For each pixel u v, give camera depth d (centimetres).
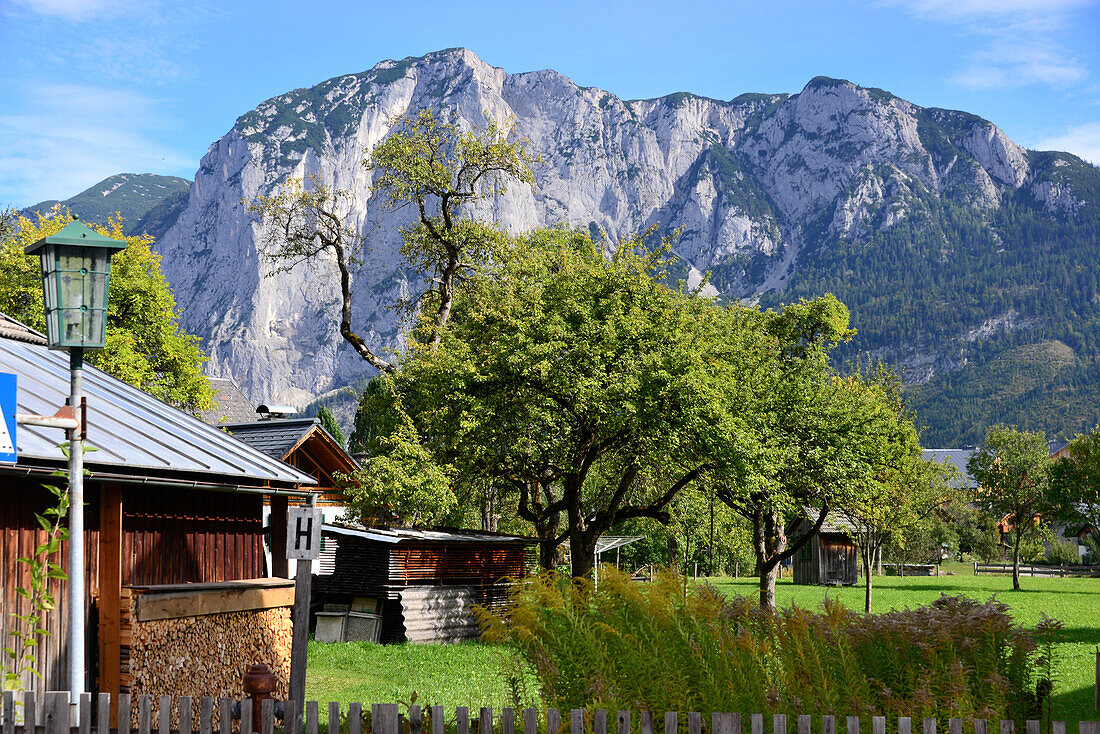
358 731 688
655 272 2934
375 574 2617
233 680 1353
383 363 3878
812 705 767
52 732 730
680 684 794
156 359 4497
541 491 3697
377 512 2669
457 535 2900
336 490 2773
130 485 1279
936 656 827
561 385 2580
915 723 737
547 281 2912
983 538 8906
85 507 1217
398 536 2581
